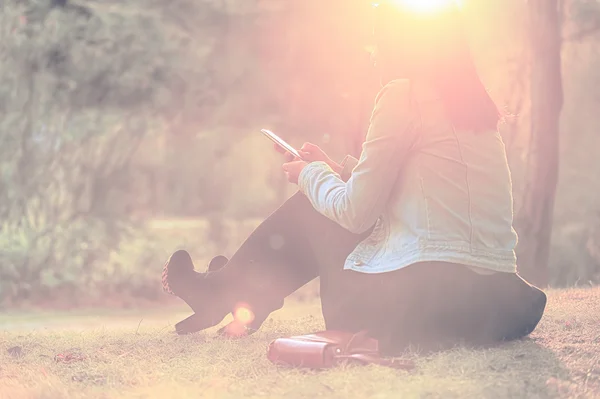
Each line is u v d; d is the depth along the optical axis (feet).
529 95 35.47
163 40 48.83
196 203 64.28
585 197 53.36
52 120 46.19
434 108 10.89
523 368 10.55
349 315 11.47
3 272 43.09
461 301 10.96
